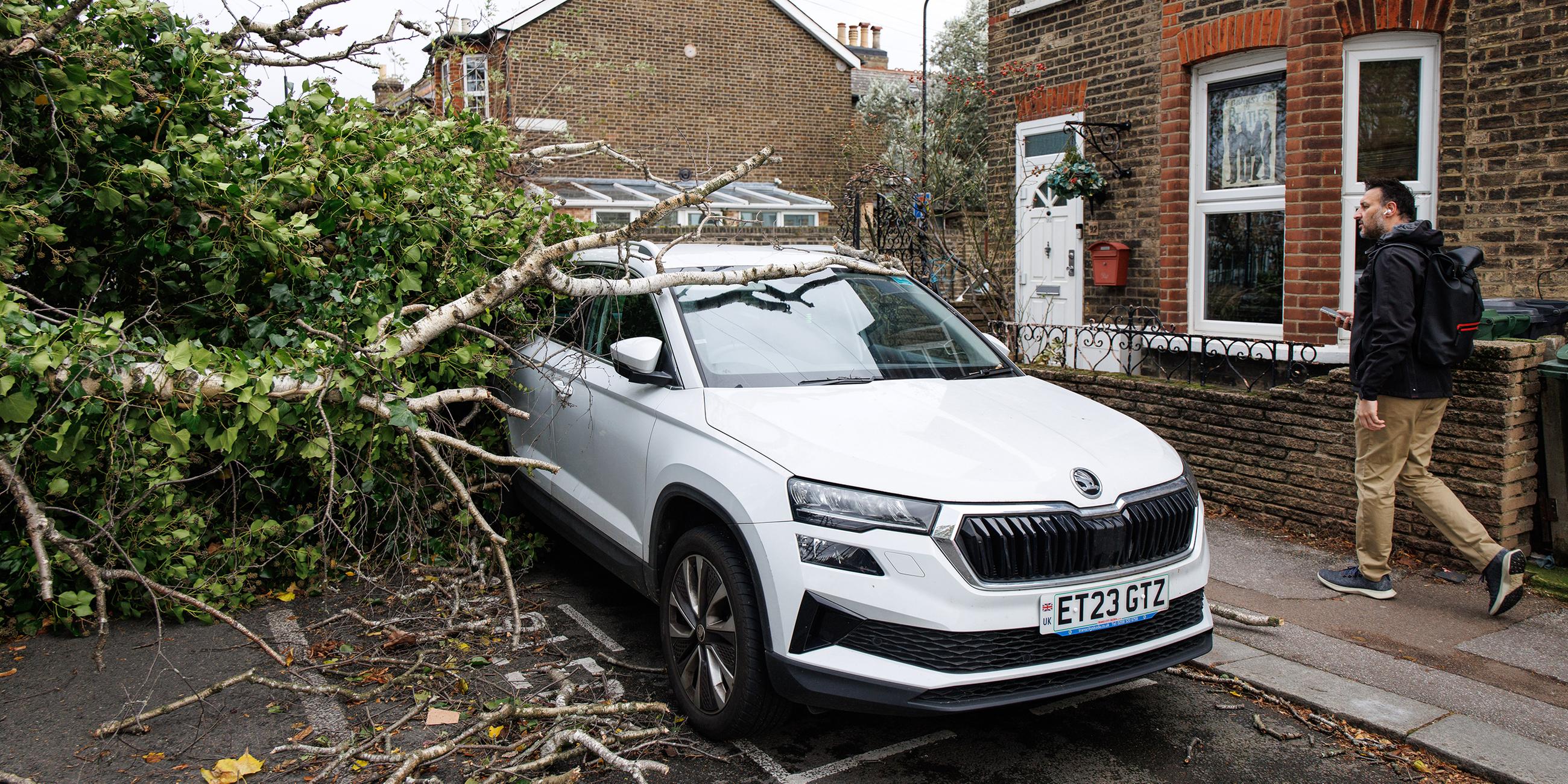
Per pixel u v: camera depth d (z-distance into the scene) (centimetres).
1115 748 363
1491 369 502
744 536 339
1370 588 488
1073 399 430
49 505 410
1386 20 703
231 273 460
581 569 557
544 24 2314
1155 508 348
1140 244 920
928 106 2303
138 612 450
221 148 466
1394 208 474
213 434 392
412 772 328
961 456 342
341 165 465
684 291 454
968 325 503
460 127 594
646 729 370
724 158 2592
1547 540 522
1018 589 318
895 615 313
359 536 520
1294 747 363
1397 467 476
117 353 374
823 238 1525
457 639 446
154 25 464
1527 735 354
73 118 431
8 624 438
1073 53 983
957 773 344
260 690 391
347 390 413
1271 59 793
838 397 395
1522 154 660
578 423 481
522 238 573
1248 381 813
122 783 320
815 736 371
